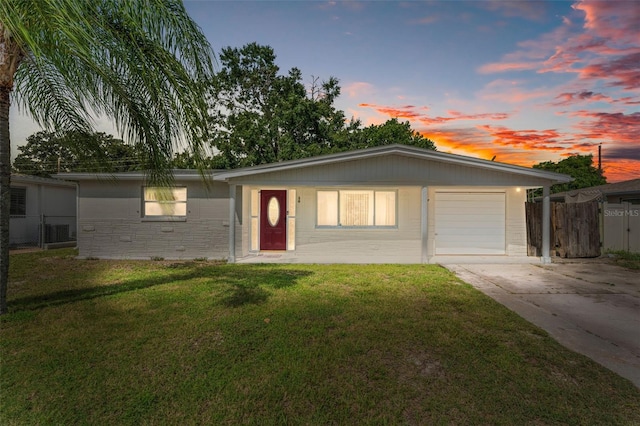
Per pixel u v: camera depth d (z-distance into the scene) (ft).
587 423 7.71
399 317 15.20
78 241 33.94
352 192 33.73
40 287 20.71
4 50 13.46
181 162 18.80
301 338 12.61
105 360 10.75
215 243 33.68
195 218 33.71
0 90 13.94
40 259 33.12
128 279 23.34
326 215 33.78
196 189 33.73
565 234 34.04
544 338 12.87
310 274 25.43
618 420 7.80
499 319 14.92
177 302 17.35
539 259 31.96
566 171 88.28
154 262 31.60
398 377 9.84
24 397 8.63
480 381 9.61
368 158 30.91
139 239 33.76
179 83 14.67
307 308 16.39
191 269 27.58
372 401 8.53
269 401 8.61
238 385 9.32
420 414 8.09
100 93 14.87
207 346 11.91
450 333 13.17
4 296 14.94
